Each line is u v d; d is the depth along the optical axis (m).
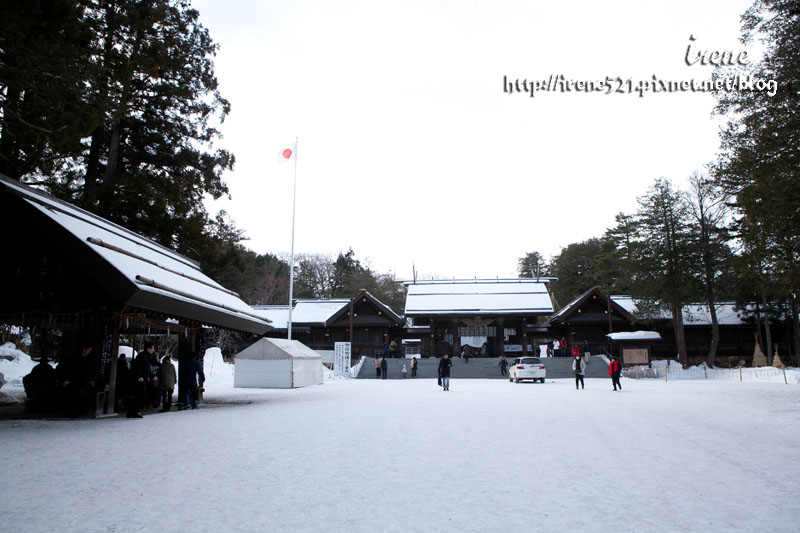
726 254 45.16
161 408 17.91
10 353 27.19
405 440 10.63
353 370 46.97
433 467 8.11
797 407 17.23
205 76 29.67
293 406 18.33
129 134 27.97
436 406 17.78
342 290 86.12
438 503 6.14
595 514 5.69
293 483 7.09
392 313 56.28
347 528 5.23
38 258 14.76
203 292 18.98
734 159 22.80
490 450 9.53
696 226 46.88
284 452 9.32
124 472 7.69
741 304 49.84
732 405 18.03
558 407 17.36
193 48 29.20
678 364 47.53
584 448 9.74
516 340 57.59
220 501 6.18
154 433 11.68
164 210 26.31
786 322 52.44
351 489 6.79
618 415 15.02
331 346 58.44
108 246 14.70
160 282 15.52
